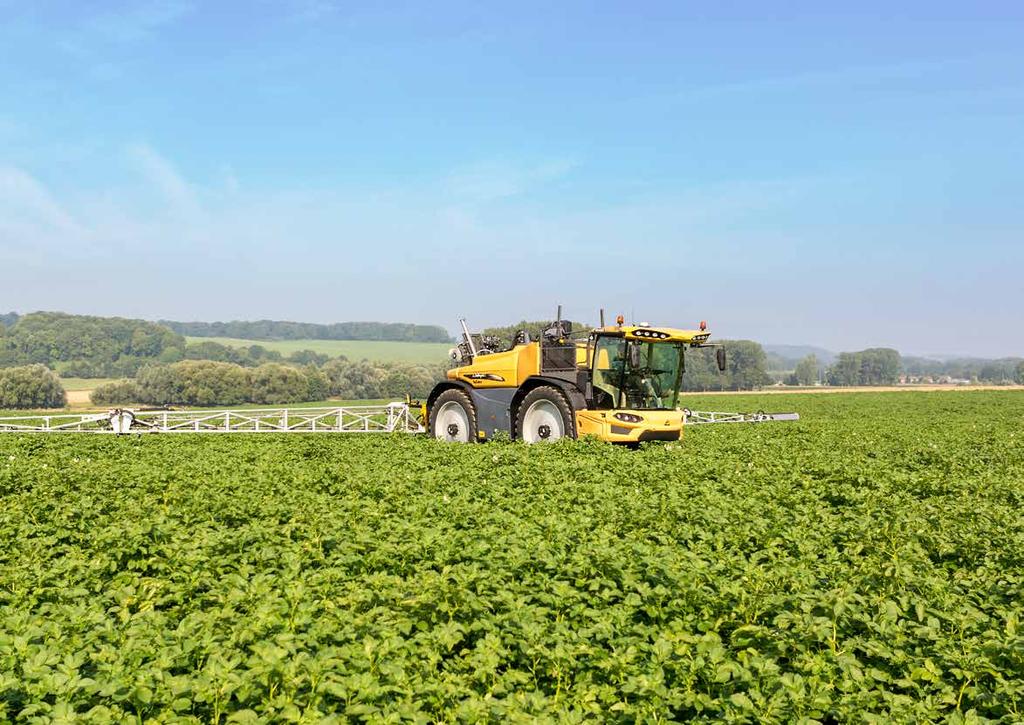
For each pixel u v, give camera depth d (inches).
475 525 463.5
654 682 244.2
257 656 248.4
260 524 458.3
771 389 5625.0
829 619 303.9
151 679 238.4
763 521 459.8
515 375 919.0
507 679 256.1
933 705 245.3
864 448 913.5
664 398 887.7
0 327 4800.7
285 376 3395.7
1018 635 284.7
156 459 791.1
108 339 5024.6
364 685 235.3
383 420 1470.2
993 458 831.1
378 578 338.6
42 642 276.8
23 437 1045.8
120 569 394.3
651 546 407.2
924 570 380.2
